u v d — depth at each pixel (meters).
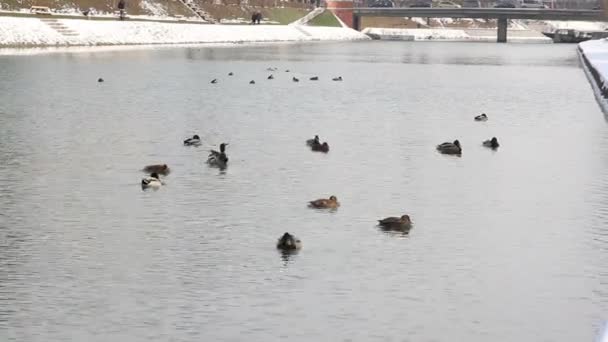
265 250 36.97
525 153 59.81
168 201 45.22
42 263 35.09
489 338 28.22
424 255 36.44
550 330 28.81
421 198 46.50
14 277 33.41
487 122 75.44
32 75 113.62
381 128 70.69
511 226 41.03
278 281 33.16
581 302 31.17
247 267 34.72
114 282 32.94
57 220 41.41
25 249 36.88
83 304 30.78
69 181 49.31
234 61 159.62
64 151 58.00
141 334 28.36
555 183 50.28
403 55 198.38
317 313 30.11
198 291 32.06
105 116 74.81
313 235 39.25
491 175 52.44
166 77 117.25
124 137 63.78
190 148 59.91
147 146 60.34
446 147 59.59
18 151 57.78
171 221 41.44
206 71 130.88
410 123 74.12
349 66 153.25
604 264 35.34
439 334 28.48
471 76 131.75
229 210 43.56
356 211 43.66
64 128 67.44
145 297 31.45
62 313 29.97
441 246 37.72
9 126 68.12
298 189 48.28
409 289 32.41
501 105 89.50
